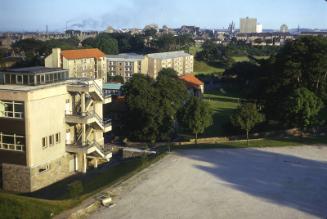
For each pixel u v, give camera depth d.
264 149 57.59
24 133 43.22
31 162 43.66
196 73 198.38
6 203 34.00
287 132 69.38
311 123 67.62
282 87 78.25
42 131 45.09
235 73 160.75
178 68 185.38
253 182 43.34
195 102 66.00
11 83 46.75
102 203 36.56
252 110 63.41
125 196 38.62
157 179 43.59
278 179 44.47
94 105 54.69
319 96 76.50
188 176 44.81
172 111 72.50
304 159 52.56
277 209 36.22
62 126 48.66
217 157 53.00
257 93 82.88
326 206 37.12
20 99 42.78
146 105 71.19
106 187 41.03
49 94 45.94
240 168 48.22
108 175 48.59
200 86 129.75
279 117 72.00
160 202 37.28
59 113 48.00
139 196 38.66
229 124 78.56
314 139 63.81
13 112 43.59
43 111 45.09
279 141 62.47
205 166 48.75
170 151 56.19
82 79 53.53
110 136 76.00
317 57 76.44
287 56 80.19
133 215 34.41
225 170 47.34
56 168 47.88
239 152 55.81
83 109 50.31
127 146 66.69
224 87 153.25
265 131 73.75
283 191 40.81
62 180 48.25
